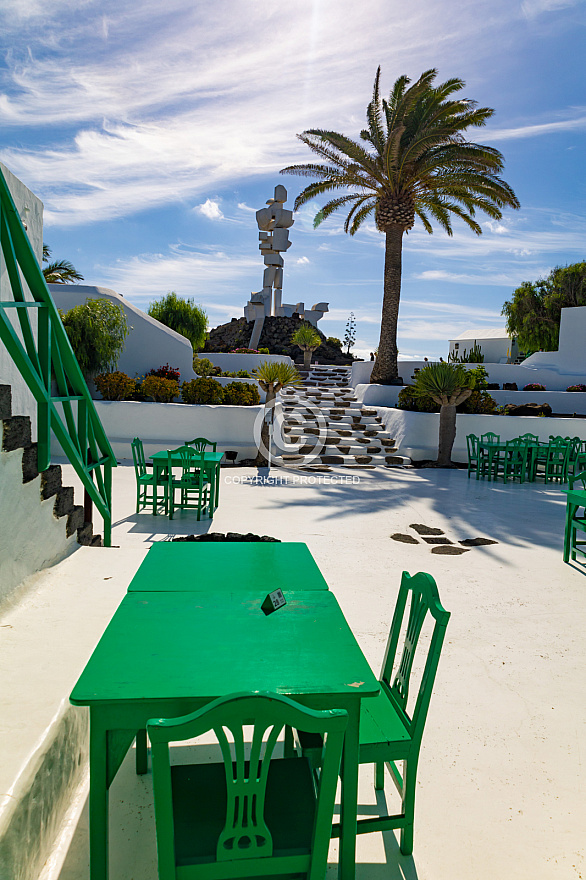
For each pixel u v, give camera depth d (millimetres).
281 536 6719
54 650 2717
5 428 3244
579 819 2361
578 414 16875
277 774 1904
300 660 1857
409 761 2094
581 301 26281
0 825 1641
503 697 3301
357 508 8477
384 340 18031
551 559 6105
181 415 12883
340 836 1852
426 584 2234
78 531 4562
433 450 13820
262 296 32250
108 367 14266
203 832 1607
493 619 4434
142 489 9586
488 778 2602
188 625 2111
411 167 16609
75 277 27750
